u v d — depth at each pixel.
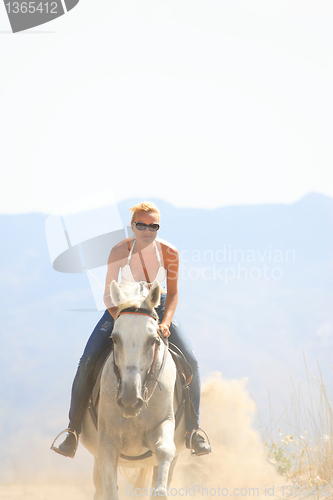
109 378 5.08
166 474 4.56
